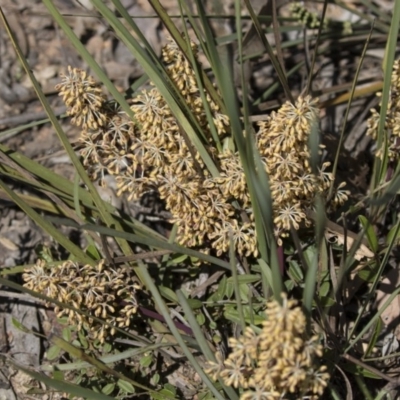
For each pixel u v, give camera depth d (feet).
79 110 2.31
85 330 2.44
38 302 2.57
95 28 3.10
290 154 2.24
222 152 2.37
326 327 2.27
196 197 2.29
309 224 2.32
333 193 2.37
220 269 2.50
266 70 2.97
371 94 2.86
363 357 2.32
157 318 2.38
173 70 2.37
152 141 2.32
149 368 2.43
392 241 2.25
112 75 3.03
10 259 2.64
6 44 3.07
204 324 2.42
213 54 2.13
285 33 3.06
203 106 2.39
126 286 2.34
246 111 2.11
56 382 2.17
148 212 2.64
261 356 2.05
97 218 2.37
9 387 2.45
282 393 2.12
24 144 2.87
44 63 3.06
